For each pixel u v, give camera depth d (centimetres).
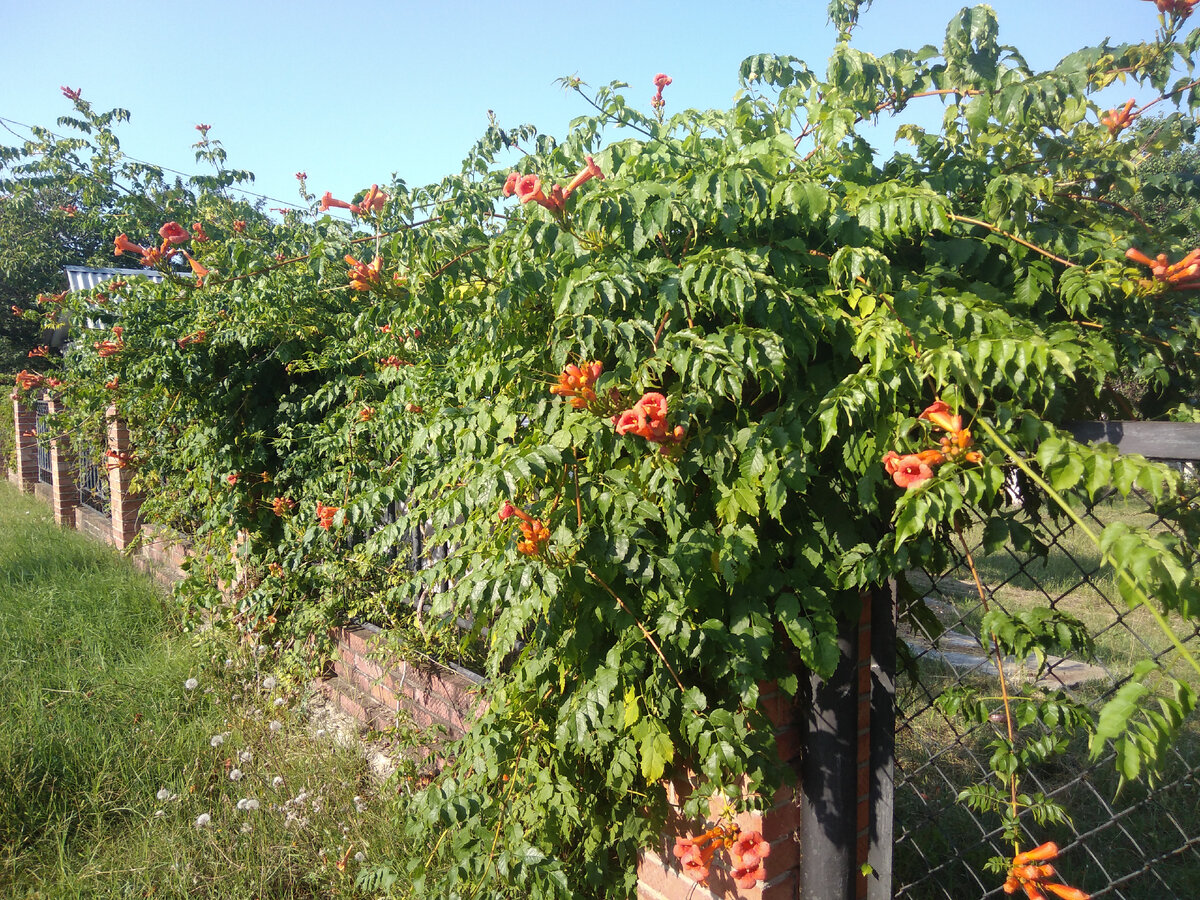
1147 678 141
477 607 221
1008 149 229
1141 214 247
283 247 535
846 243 199
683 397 196
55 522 1031
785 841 223
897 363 171
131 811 356
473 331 240
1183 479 175
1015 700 212
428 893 248
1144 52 227
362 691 436
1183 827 322
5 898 306
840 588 202
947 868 289
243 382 498
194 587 537
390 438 381
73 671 482
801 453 185
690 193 204
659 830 237
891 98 243
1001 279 215
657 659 208
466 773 268
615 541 197
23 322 2147
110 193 1162
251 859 321
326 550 439
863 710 232
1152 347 211
